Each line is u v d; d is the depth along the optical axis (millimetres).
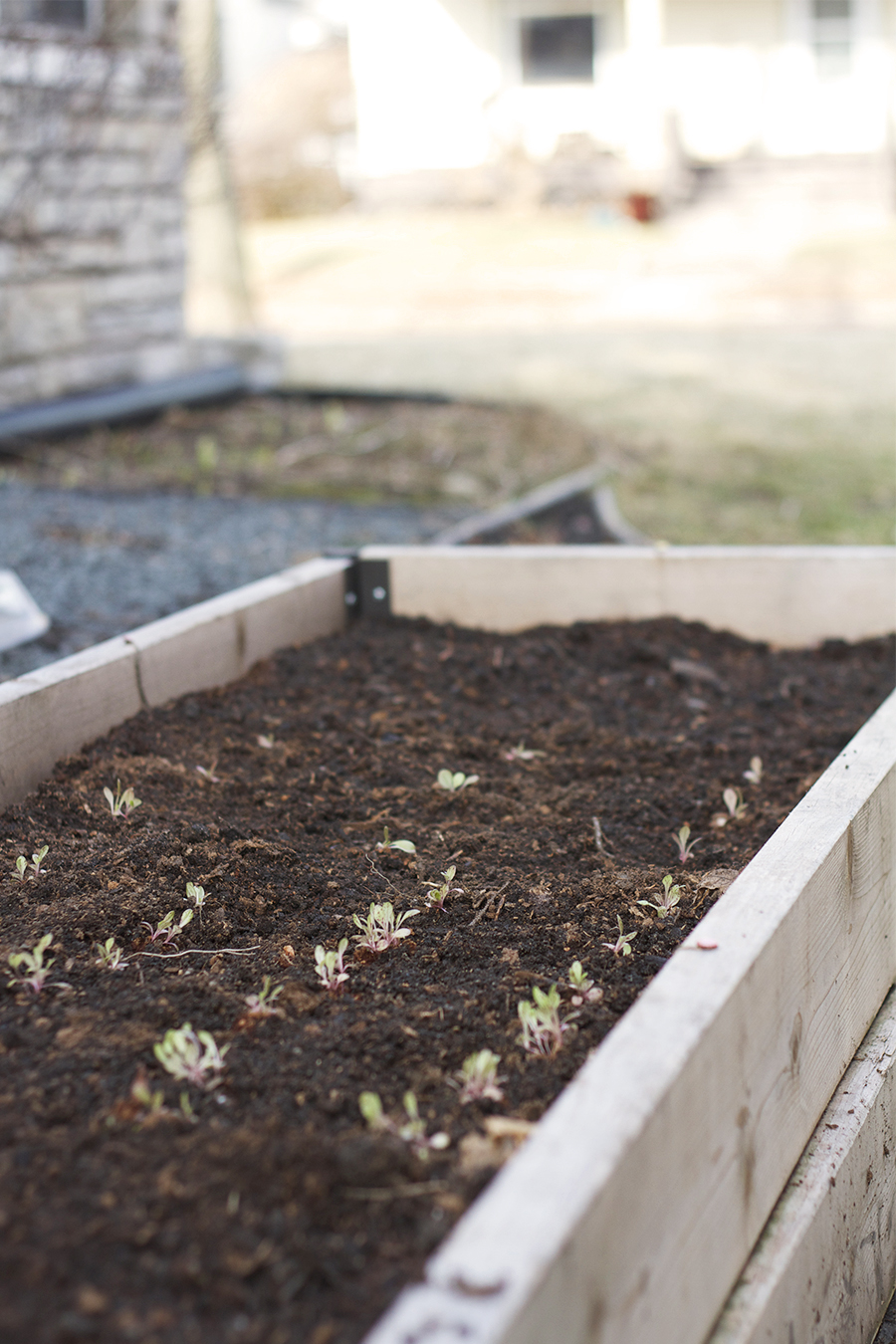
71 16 8547
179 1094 1644
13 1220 1373
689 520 6719
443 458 7824
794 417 8984
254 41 24719
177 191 9305
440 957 2117
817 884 2002
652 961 2096
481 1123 1606
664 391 9859
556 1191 1244
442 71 20875
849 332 12242
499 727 3322
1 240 7844
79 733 2877
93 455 7738
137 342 9141
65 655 4195
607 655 3814
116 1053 1751
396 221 20609
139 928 2172
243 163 23766
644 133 20281
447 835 2650
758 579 3916
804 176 19125
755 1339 1628
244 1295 1273
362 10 20828
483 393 9766
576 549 4059
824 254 15836
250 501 6855
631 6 19562
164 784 2775
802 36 19453
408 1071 1734
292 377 10586
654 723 3391
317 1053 1775
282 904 2311
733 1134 1664
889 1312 2365
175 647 3217
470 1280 1134
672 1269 1475
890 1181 2320
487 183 20906
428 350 11977
